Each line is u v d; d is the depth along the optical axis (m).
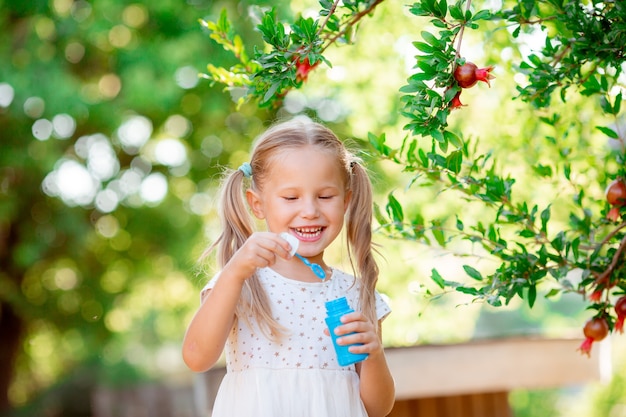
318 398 1.98
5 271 7.74
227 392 2.02
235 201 2.20
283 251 1.89
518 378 3.47
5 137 6.62
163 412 9.86
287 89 2.56
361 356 1.86
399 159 2.34
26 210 7.48
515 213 2.33
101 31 6.26
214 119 7.23
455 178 2.31
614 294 2.28
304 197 2.02
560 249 2.21
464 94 3.85
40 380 10.91
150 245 8.02
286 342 2.01
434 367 3.37
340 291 2.15
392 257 5.88
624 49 2.01
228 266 1.91
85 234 7.21
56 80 6.22
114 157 7.40
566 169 2.59
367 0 2.10
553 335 3.57
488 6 2.98
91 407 10.70
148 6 6.32
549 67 2.11
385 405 2.07
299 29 2.03
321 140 2.09
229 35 2.62
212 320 1.90
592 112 2.99
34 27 6.40
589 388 9.50
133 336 11.29
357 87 4.85
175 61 6.18
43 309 8.28
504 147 3.23
